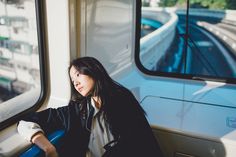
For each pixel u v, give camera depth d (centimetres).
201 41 344
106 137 116
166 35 354
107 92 113
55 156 107
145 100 173
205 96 180
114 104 113
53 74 144
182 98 177
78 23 136
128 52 205
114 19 172
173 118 147
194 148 132
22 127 114
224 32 322
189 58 361
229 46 325
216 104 167
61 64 139
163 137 138
